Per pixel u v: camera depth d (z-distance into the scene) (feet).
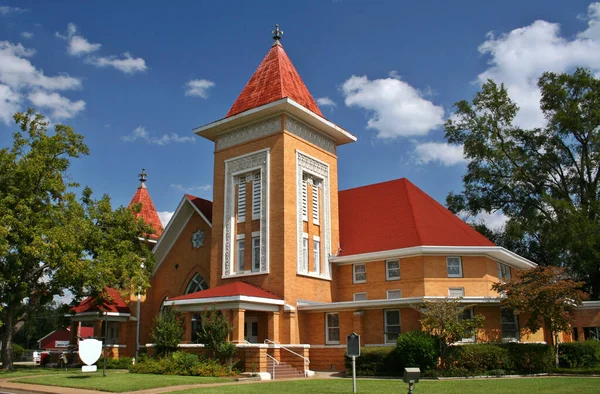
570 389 60.29
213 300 94.89
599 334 120.26
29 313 115.03
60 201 112.27
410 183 126.00
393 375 85.35
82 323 142.20
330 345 100.37
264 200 109.50
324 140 122.31
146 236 132.67
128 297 122.21
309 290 108.27
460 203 175.11
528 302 88.69
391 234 113.29
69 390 67.10
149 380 74.02
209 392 60.34
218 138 120.98
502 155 159.22
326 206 118.83
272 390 62.13
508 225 155.84
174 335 95.25
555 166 161.38
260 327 104.47
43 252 99.76
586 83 149.38
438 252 104.68
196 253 126.72
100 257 110.63
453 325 83.10
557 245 143.33
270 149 111.14
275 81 116.98
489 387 63.62
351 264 115.65
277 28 127.34
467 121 167.63
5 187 103.65
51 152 110.52
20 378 84.74
